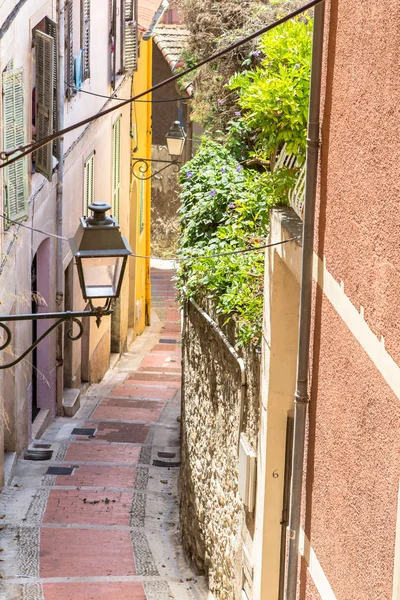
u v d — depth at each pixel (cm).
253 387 836
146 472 1441
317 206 547
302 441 572
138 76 2467
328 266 512
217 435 1004
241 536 878
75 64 1639
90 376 1944
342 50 484
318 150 546
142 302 2541
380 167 402
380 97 403
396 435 372
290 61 677
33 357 1595
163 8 2367
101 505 1291
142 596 1019
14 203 1211
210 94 1373
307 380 568
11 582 1030
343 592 462
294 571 588
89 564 1095
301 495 579
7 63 1127
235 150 1245
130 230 2414
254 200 949
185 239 1109
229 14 1355
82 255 640
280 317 743
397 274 374
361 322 432
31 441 1523
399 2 375
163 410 1806
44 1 1355
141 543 1175
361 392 431
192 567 1118
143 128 2555
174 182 3108
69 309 1719
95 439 1582
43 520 1223
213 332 1020
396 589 365
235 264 938
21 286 1317
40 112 1323
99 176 1947
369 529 412
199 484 1098
